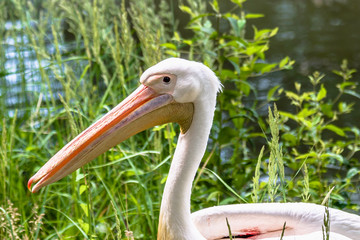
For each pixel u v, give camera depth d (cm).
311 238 542
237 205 609
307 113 893
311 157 870
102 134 557
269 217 598
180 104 554
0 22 1148
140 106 555
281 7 1892
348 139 1111
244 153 979
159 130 807
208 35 952
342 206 779
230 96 918
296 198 889
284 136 884
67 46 1386
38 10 1543
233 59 913
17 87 1143
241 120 930
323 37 1623
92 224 727
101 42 1055
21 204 822
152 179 865
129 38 891
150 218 796
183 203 554
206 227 606
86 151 557
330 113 908
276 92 1288
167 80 551
